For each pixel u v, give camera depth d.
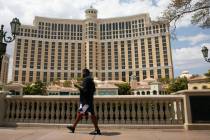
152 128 8.97
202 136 7.05
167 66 159.75
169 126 8.96
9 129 8.44
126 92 92.31
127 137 6.61
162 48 162.62
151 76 163.25
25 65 163.75
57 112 9.47
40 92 82.75
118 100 9.29
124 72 171.75
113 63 175.00
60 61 173.25
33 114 9.54
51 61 171.62
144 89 92.88
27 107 9.58
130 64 171.38
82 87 7.30
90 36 177.00
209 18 11.95
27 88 80.38
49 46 173.50
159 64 162.12
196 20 12.18
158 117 9.22
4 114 9.60
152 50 165.75
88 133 7.37
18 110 9.59
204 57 15.93
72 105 9.49
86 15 184.12
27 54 165.75
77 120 7.37
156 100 9.23
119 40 176.88
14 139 5.97
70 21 180.50
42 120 9.46
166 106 9.23
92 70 171.62
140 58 168.62
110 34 179.50
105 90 71.12
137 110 9.27
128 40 174.75
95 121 7.27
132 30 174.75
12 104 9.68
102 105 9.45
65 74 171.62
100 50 178.50
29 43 167.88
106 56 176.75
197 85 72.38
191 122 8.89
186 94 9.13
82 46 179.50
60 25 179.12
